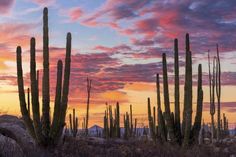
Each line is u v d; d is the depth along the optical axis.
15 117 27.03
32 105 19.84
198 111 23.69
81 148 19.03
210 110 41.28
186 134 23.28
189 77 23.56
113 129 45.62
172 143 24.03
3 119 25.73
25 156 13.03
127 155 18.36
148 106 28.58
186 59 23.67
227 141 35.91
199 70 24.02
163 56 24.61
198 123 23.67
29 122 20.12
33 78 20.00
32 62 20.00
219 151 22.14
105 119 46.94
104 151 18.77
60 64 20.09
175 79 24.67
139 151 19.89
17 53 20.19
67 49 20.27
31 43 20.02
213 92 41.50
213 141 35.44
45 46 20.25
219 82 42.00
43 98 20.22
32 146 15.73
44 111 20.09
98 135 53.50
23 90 20.25
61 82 20.16
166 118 24.25
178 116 24.41
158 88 27.16
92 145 24.55
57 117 20.00
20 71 20.19
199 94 23.83
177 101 24.55
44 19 20.27
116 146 24.45
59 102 20.03
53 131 19.88
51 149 18.02
